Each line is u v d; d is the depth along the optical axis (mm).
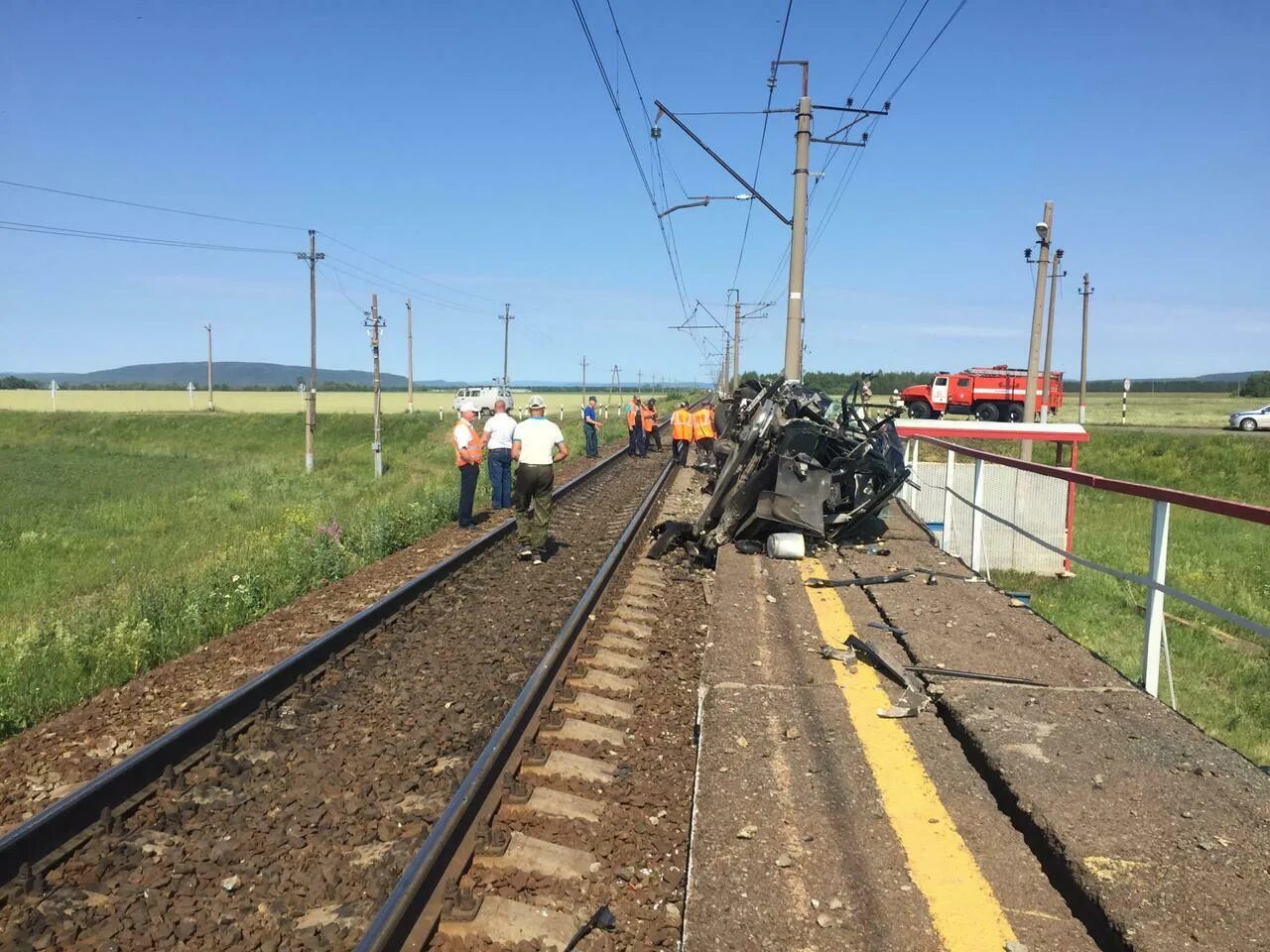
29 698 6723
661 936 3678
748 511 11031
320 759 5453
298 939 3646
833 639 6766
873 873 3645
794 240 20203
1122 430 49469
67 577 14500
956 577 8719
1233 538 19016
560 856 4188
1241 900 3203
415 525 14312
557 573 10867
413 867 3676
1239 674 9977
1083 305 56438
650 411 31703
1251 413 50375
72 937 3750
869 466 10727
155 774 5113
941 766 4594
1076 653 6148
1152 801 3938
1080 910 3342
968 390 54719
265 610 9695
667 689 6770
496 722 5969
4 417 62938
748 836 3936
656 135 19281
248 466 35250
